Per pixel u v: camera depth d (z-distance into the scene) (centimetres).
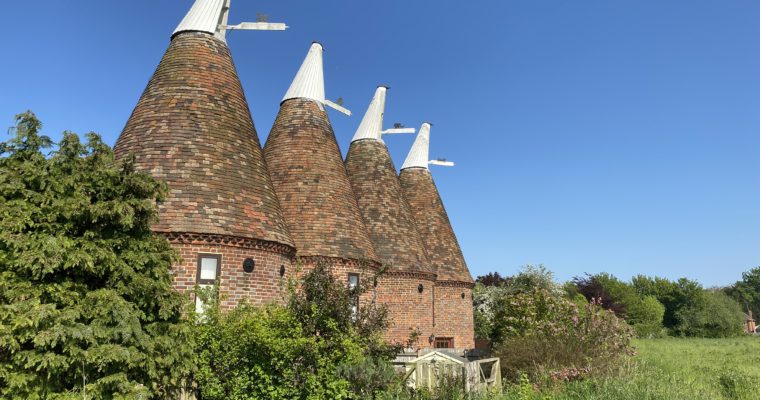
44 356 716
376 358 1105
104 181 848
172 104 1498
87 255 774
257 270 1412
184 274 1300
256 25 1755
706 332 6944
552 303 2328
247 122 1623
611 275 7275
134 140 1451
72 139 823
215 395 1034
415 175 2825
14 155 800
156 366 882
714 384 1447
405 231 2275
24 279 746
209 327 1068
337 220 1823
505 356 1583
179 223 1306
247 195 1463
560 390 1191
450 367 1163
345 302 1102
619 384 1177
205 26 1662
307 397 1005
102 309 775
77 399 743
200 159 1423
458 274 2586
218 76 1611
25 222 760
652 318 6981
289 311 1067
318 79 2109
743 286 11556
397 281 2128
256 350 1030
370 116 2511
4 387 727
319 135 1992
